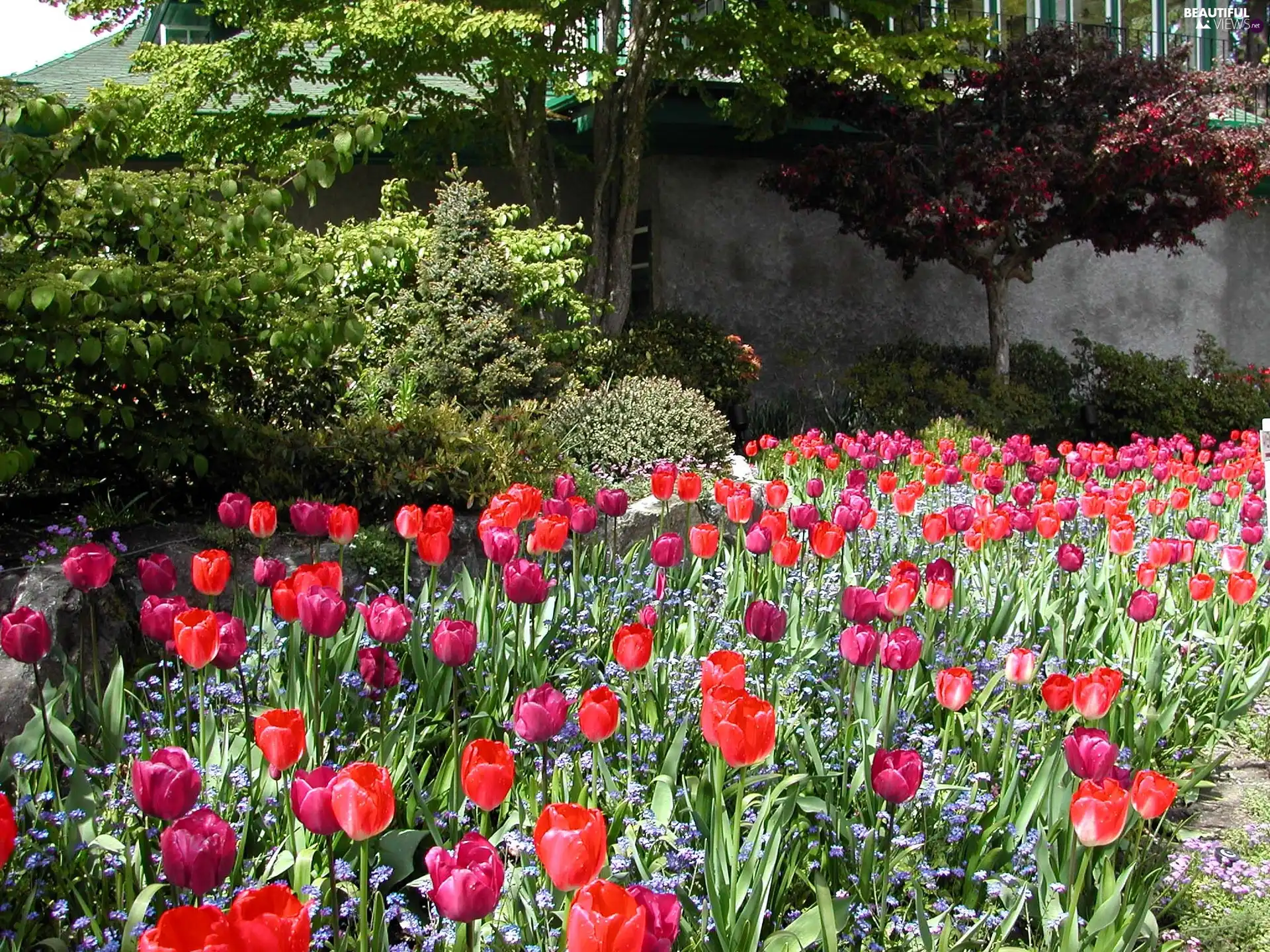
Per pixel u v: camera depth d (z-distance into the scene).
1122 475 10.12
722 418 10.03
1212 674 5.19
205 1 12.56
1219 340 19.84
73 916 2.96
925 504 8.40
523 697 2.78
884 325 17.64
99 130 5.43
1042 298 18.66
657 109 15.16
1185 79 14.99
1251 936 3.38
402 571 5.95
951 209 14.30
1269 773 4.77
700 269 16.77
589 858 1.99
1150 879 3.50
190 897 2.94
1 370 5.56
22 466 5.32
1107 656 5.21
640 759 3.72
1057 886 2.98
